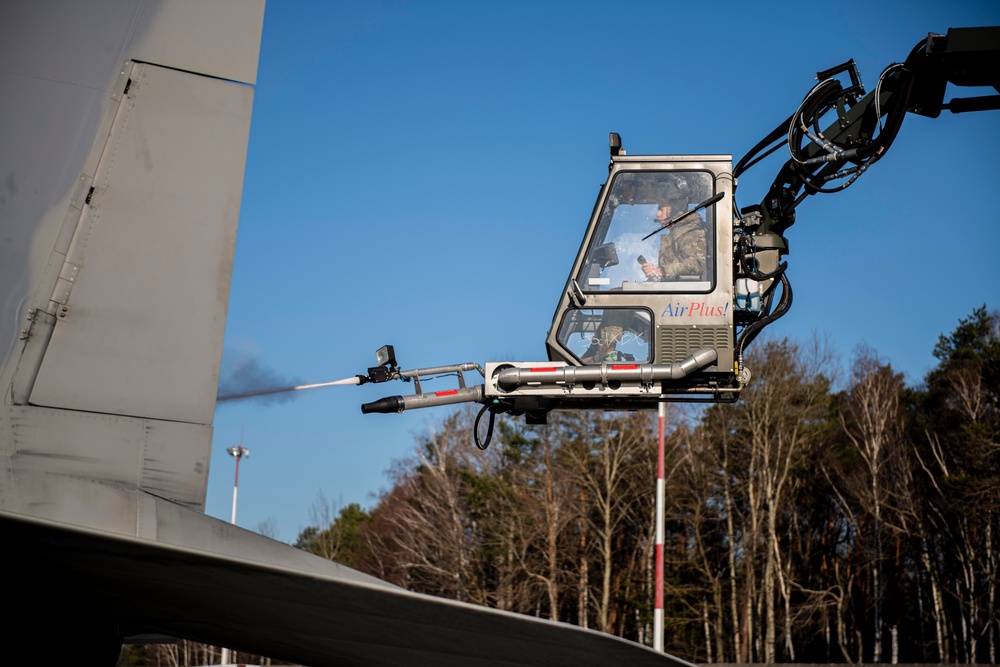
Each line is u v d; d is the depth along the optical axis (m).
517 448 35.62
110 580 3.01
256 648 3.94
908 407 43.78
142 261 3.58
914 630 40.97
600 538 35.91
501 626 2.58
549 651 2.76
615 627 36.66
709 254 6.68
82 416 3.42
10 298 3.42
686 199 6.77
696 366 6.46
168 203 3.64
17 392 3.37
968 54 6.56
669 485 36.72
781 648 40.31
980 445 34.69
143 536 3.34
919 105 7.00
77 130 3.60
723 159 6.77
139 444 3.46
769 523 35.56
